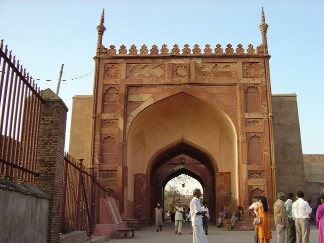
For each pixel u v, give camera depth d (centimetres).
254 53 1008
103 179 937
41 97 374
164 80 998
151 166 1133
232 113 977
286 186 1142
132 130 1019
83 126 1208
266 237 465
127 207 988
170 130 1120
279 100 1216
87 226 584
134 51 1022
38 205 332
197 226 427
